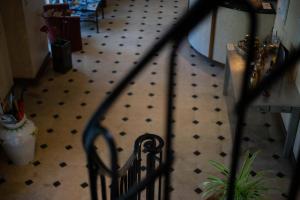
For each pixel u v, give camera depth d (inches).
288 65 53.1
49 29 329.7
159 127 272.8
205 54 336.2
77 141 261.3
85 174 238.5
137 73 55.9
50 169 241.9
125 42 366.0
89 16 402.6
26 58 298.2
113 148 59.9
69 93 303.0
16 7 279.4
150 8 425.4
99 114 58.3
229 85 296.4
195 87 308.8
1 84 277.9
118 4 432.1
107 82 315.0
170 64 60.3
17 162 242.8
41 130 269.0
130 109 287.1
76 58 343.0
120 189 172.9
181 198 223.8
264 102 225.0
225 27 312.5
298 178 69.7
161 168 73.2
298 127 236.1
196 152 252.4
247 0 52.4
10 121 231.8
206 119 278.2
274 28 289.3
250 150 251.8
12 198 225.3
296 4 239.5
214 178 194.9
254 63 233.0
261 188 189.0
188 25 50.8
